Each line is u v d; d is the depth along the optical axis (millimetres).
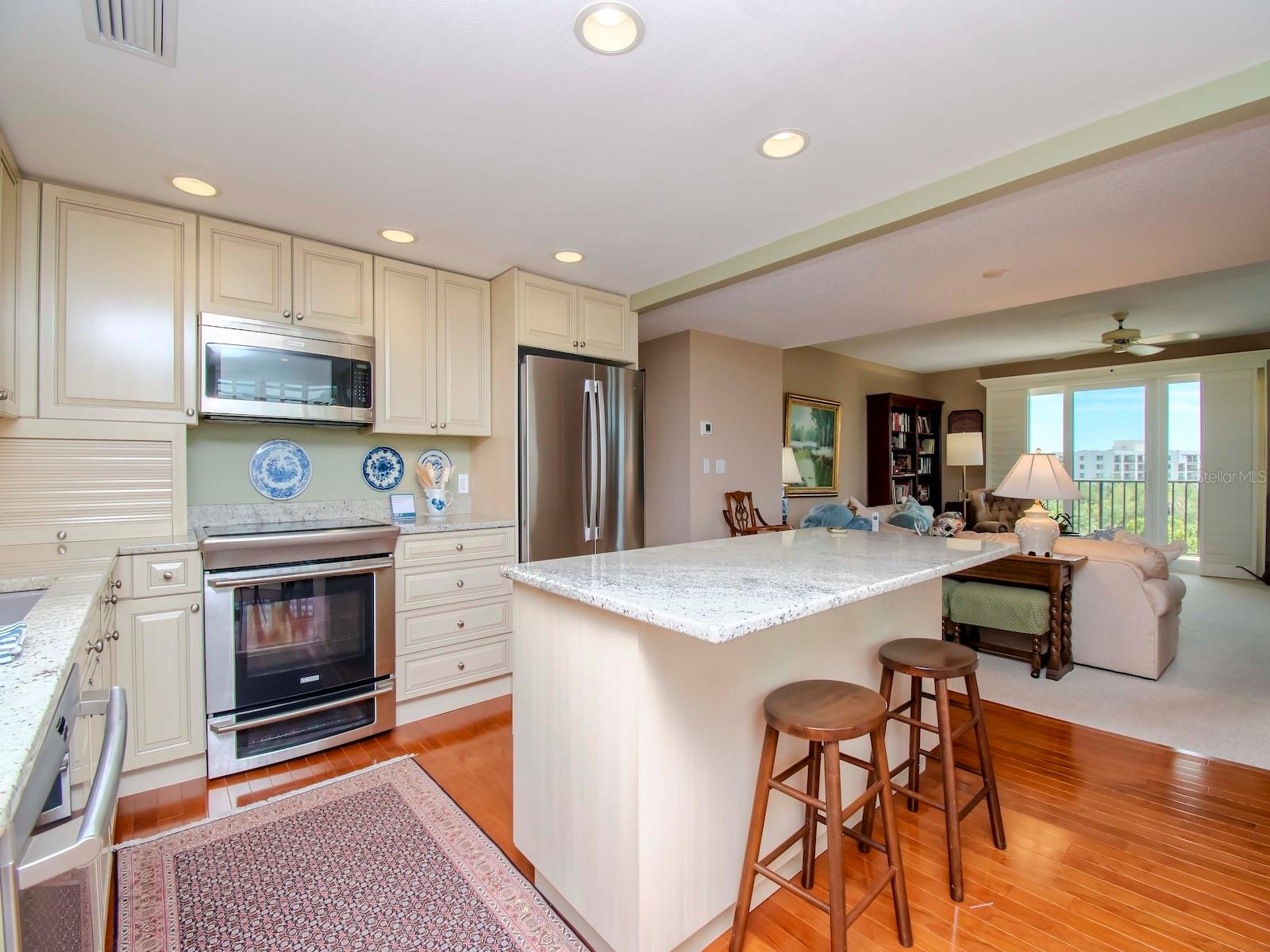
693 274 3340
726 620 1122
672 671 1369
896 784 2244
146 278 2367
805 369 6672
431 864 1762
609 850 1384
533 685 1651
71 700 1055
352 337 2865
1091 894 1648
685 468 4594
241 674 2330
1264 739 2602
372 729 2645
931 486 8344
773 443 5258
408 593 2764
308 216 2557
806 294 3598
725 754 1512
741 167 2205
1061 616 3344
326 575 2502
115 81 1683
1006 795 2162
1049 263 3084
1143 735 2635
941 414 8570
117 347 2303
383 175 2236
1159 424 6852
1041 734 2654
